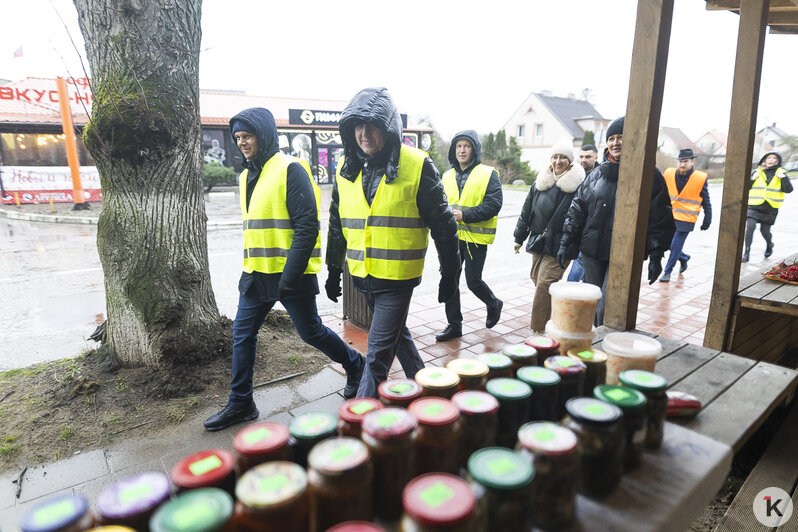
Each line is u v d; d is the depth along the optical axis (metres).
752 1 2.59
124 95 2.86
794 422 2.64
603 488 1.05
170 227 3.14
